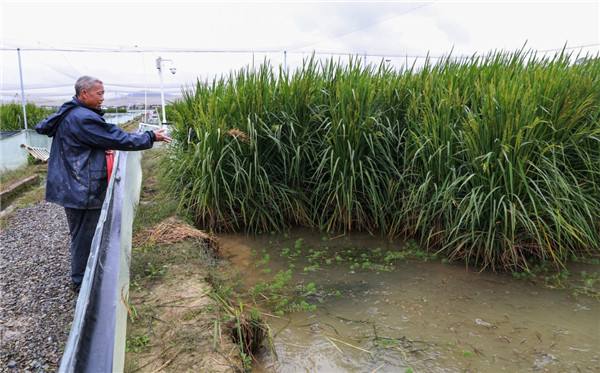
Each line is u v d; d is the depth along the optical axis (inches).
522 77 166.7
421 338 111.6
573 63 187.5
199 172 185.5
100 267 74.8
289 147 188.5
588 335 111.9
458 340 110.4
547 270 147.5
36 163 397.4
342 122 176.2
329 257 164.7
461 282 142.3
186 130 207.0
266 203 191.8
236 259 163.8
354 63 197.2
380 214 182.4
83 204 127.1
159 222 176.4
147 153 336.5
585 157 158.2
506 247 148.4
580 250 159.9
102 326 60.6
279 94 191.3
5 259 164.2
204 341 96.4
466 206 148.8
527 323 117.7
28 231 199.8
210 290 121.3
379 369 99.6
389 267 154.6
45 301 129.9
